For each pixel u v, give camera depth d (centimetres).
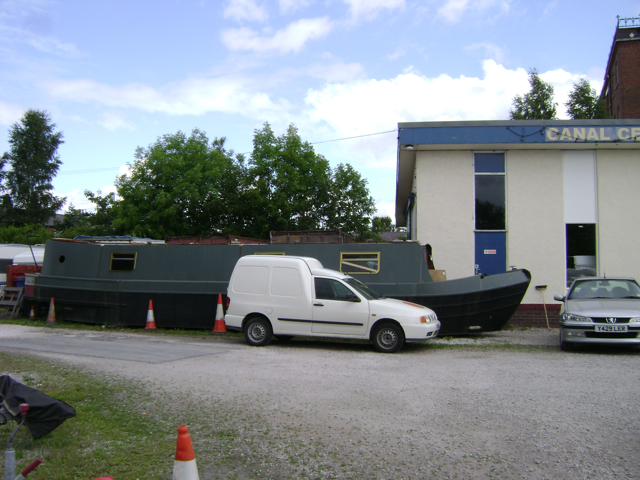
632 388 744
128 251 1591
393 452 517
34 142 5428
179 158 3089
